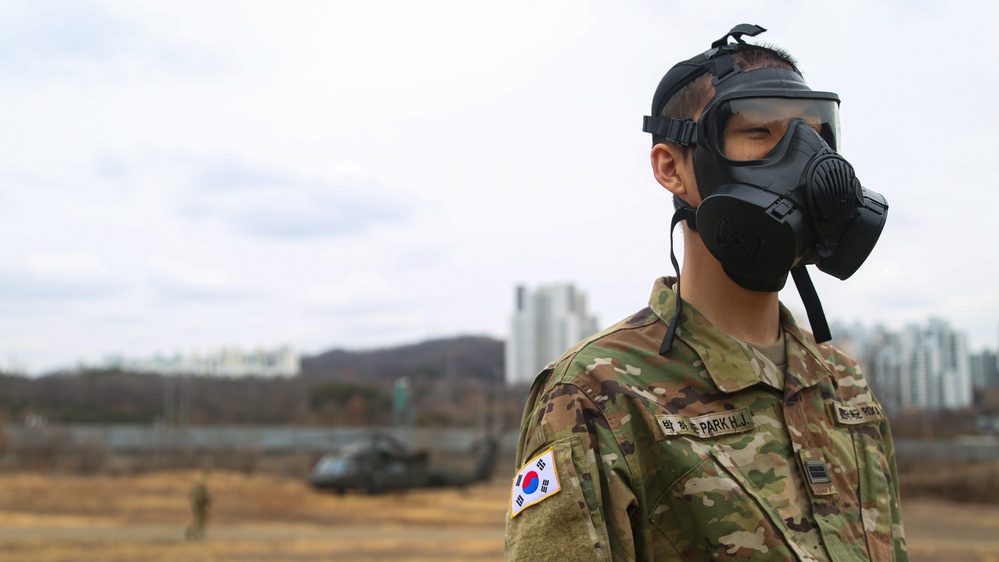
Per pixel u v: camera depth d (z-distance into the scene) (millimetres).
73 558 14250
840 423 1812
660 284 1805
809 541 1565
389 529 20219
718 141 1681
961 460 35281
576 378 1633
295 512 23281
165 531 18453
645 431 1575
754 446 1610
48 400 61719
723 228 1625
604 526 1498
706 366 1651
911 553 16312
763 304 1779
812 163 1586
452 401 71250
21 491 24656
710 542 1512
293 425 60938
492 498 29266
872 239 1669
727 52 1779
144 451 35438
